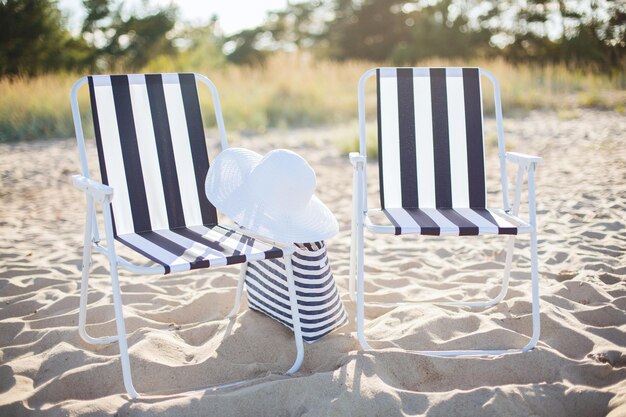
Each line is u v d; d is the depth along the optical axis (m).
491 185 5.41
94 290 3.13
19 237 4.25
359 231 2.40
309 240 2.28
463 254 3.72
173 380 2.26
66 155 7.62
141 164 2.64
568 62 19.23
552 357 2.29
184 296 3.10
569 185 5.15
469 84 2.90
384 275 3.37
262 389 2.08
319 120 10.98
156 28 24.95
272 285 2.56
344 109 11.42
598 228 3.94
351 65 14.42
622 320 2.65
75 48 21.84
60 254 3.82
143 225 2.57
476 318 2.64
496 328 2.52
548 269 3.31
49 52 20.75
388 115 2.85
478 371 2.26
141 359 2.31
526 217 4.36
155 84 2.74
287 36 38.47
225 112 10.55
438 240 4.04
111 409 2.03
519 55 23.42
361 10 34.41
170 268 2.05
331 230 2.39
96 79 2.63
